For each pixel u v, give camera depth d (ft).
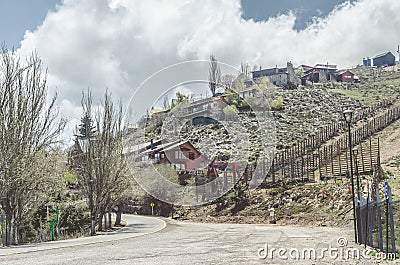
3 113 66.23
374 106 239.30
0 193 65.41
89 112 93.30
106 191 90.89
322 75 357.00
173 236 69.36
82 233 94.22
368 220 44.34
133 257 38.40
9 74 67.36
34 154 69.31
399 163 115.75
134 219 135.74
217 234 73.05
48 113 71.92
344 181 115.55
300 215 106.52
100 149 91.35
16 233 70.64
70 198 108.17
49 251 45.57
